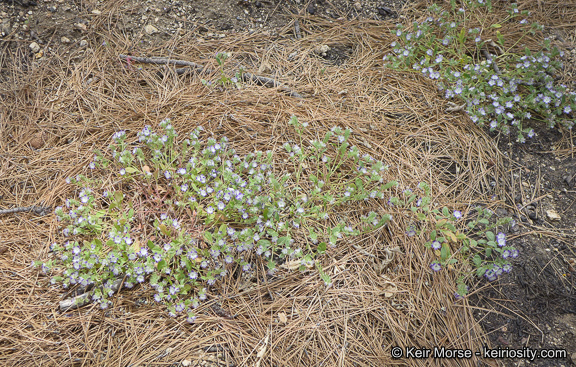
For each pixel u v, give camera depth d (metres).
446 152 0.63
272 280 0.51
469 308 0.51
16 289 0.49
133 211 0.53
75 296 0.49
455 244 0.54
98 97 0.66
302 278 0.51
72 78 0.67
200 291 0.48
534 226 0.58
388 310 0.50
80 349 0.46
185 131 0.62
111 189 0.56
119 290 0.49
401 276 0.52
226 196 0.51
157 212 0.54
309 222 0.54
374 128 0.64
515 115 0.66
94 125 0.63
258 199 0.51
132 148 0.60
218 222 0.53
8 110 0.64
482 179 0.61
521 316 0.51
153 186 0.57
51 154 0.60
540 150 0.65
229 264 0.51
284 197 0.55
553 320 0.51
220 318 0.48
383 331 0.49
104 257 0.49
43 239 0.53
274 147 0.61
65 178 0.58
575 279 0.54
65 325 0.47
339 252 0.53
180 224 0.52
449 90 0.66
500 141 0.66
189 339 0.47
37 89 0.66
